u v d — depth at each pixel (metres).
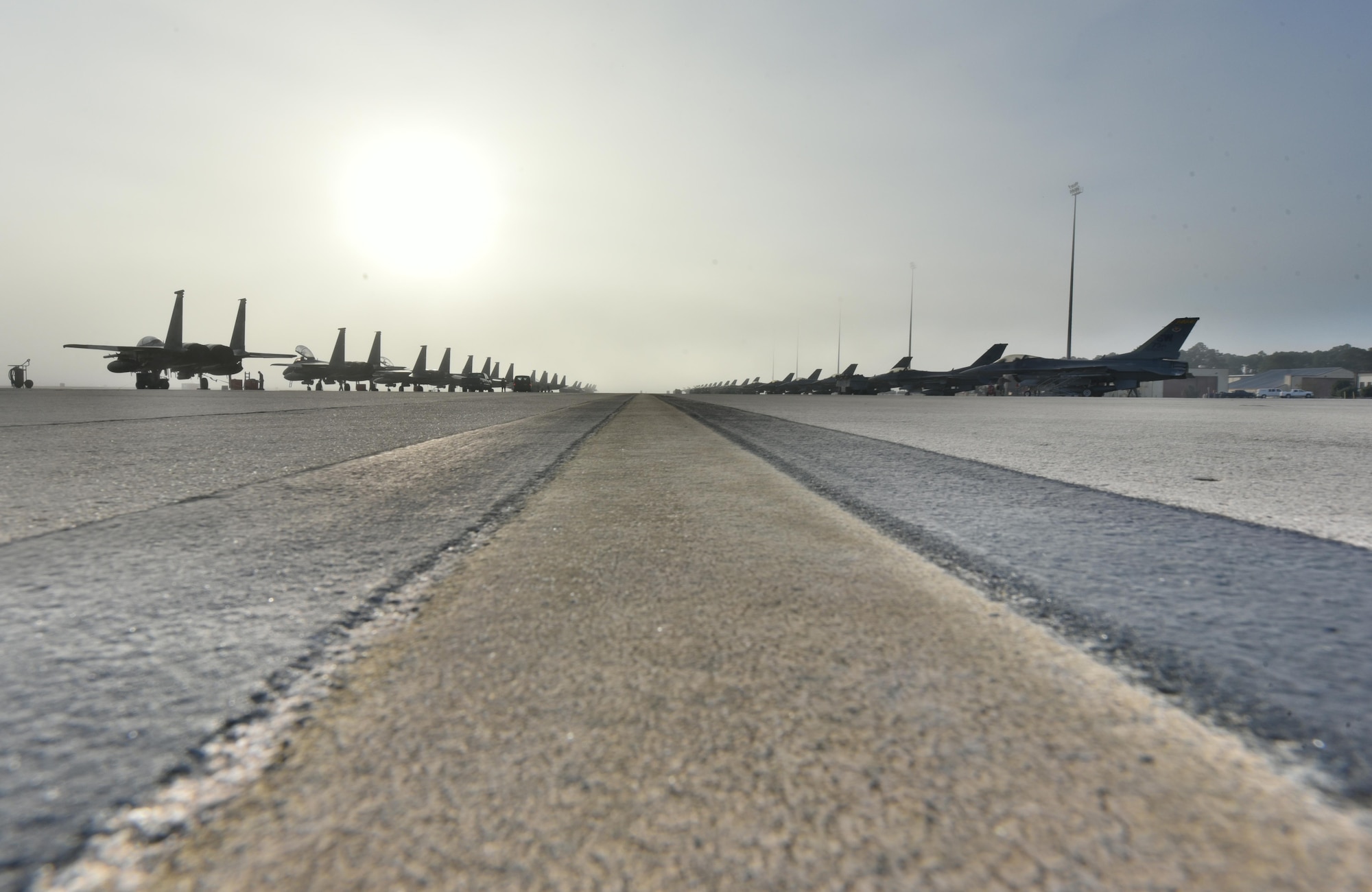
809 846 0.94
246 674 1.55
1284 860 0.90
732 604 2.09
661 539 3.08
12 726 1.29
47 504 4.00
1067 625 1.88
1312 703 1.38
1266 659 1.63
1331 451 7.41
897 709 1.36
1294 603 2.10
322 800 1.05
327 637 1.80
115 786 1.09
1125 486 4.74
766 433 10.66
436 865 0.91
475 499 4.27
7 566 2.57
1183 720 1.31
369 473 5.56
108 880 0.87
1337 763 1.14
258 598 2.15
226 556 2.75
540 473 5.60
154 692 1.45
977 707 1.37
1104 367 54.91
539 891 0.85
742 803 1.04
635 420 15.15
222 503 4.07
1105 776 1.11
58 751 1.19
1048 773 1.12
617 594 2.20
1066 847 0.93
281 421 12.56
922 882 0.86
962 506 3.95
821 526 3.37
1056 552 2.81
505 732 1.27
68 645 1.73
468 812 1.02
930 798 1.05
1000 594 2.20
